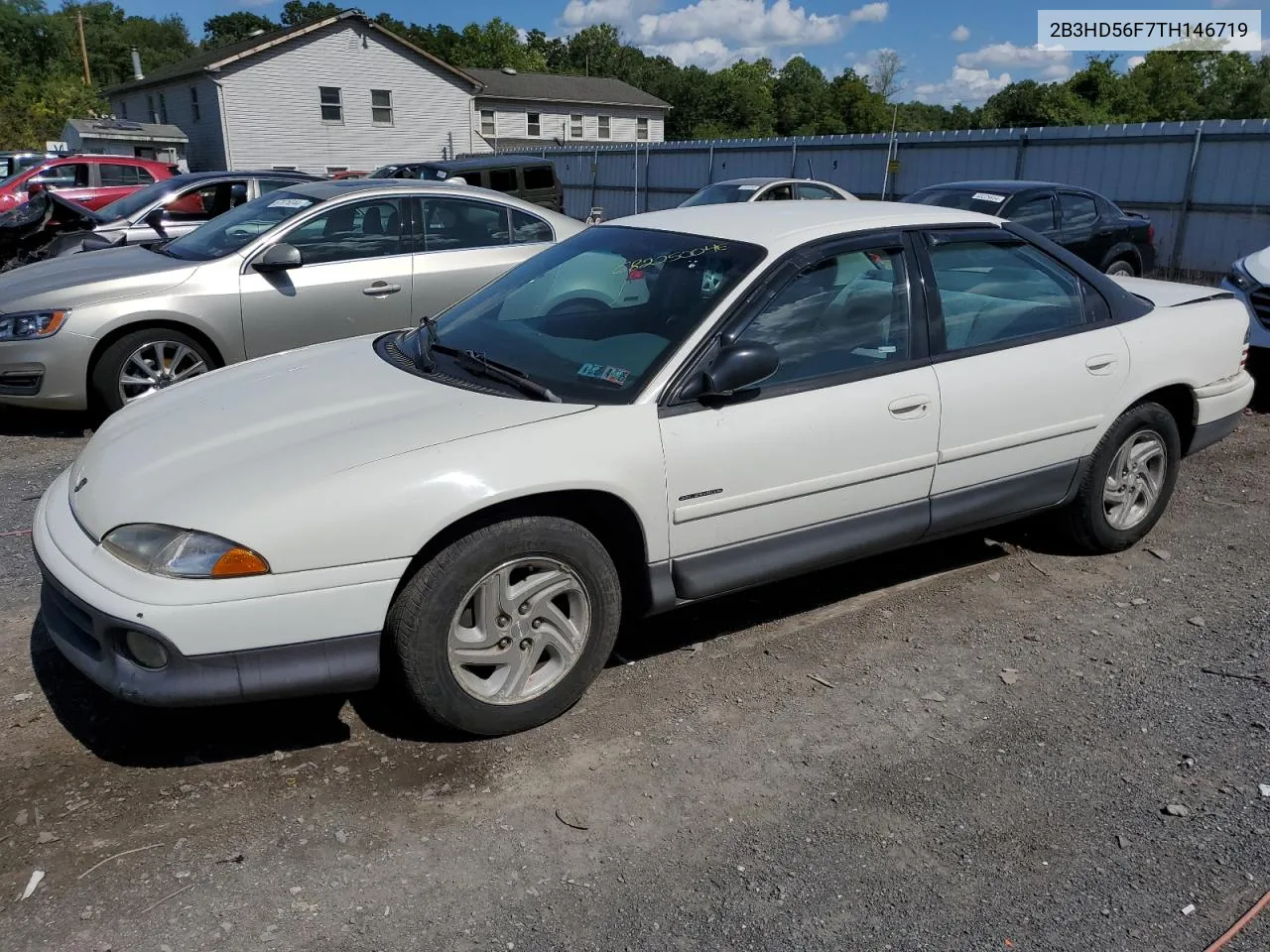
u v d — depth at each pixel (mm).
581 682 3379
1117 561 4852
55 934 2430
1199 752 3295
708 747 3291
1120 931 2520
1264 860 2783
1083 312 4480
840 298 3777
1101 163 17141
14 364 6398
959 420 3988
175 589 2752
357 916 2520
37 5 66688
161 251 7488
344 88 37125
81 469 3355
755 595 4457
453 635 3102
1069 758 3258
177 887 2600
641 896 2615
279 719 3387
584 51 96375
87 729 3293
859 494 3809
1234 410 5047
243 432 3223
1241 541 5137
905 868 2742
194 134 37250
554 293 4020
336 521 2854
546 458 3113
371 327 7309
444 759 3186
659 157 26156
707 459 3406
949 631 4129
